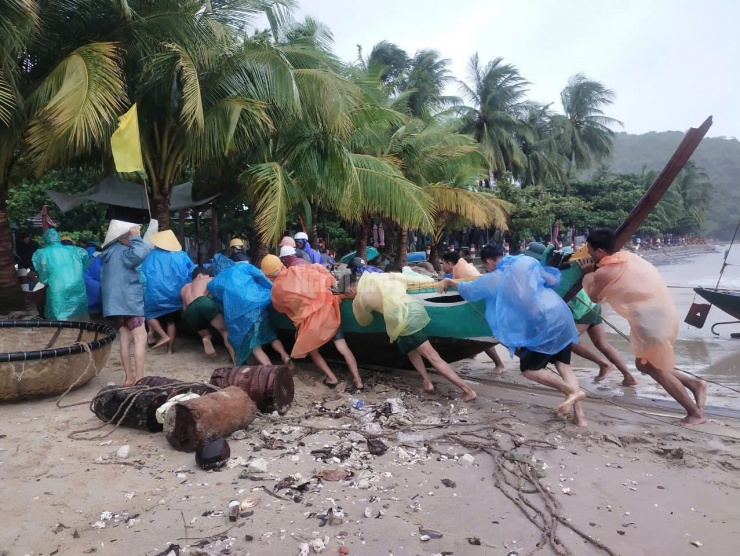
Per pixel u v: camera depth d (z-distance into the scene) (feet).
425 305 21.30
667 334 17.26
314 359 22.47
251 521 11.79
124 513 12.05
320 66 37.81
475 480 14.06
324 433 17.06
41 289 32.35
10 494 12.80
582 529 11.82
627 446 16.52
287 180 37.52
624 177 186.50
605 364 24.49
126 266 19.93
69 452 15.14
